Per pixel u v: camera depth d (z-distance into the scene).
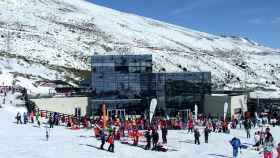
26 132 42.31
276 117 66.75
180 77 77.44
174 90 77.38
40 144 36.03
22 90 66.44
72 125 48.16
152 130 38.06
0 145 34.50
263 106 87.75
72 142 38.03
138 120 51.28
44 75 104.38
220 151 39.03
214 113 76.56
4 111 52.97
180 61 192.50
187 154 36.94
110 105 75.25
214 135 49.91
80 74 119.88
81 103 72.19
